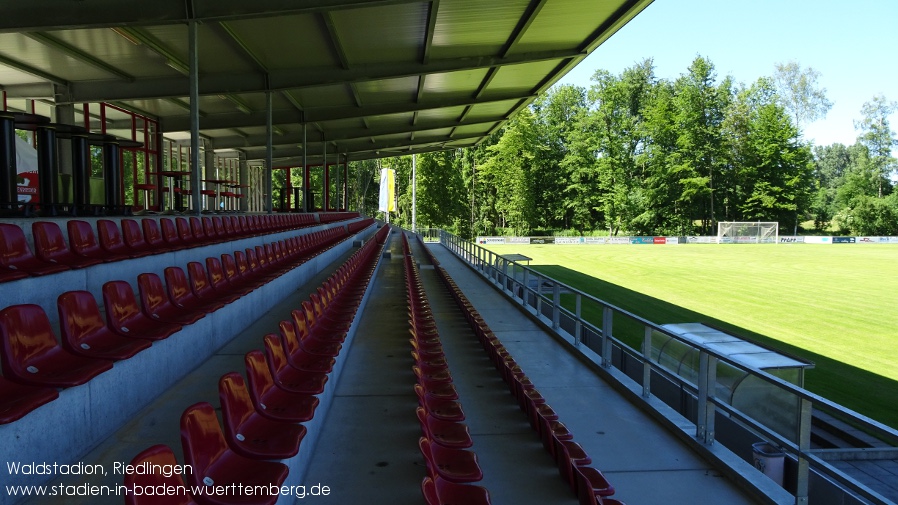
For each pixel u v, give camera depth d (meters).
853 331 15.34
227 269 6.74
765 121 60.09
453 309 11.22
